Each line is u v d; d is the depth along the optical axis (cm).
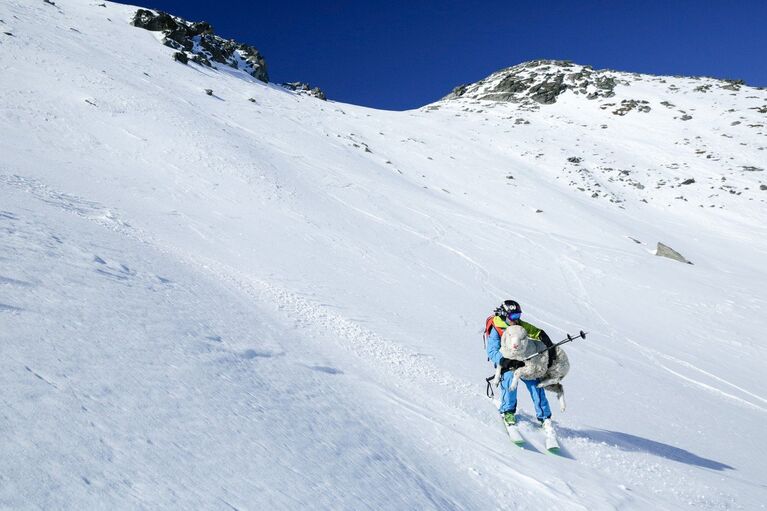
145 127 2312
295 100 5209
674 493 496
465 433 498
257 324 607
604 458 550
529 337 559
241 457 234
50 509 143
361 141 4178
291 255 1403
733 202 4459
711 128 6075
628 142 5875
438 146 4716
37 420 186
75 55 3095
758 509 508
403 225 2355
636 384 1048
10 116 1917
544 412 548
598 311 1839
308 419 344
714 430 852
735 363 1533
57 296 351
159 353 329
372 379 587
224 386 326
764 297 2305
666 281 2362
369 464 313
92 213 1029
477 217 2867
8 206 646
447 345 943
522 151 5231
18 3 4172
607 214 3859
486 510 339
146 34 5088
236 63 6244
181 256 934
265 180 2238
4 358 225
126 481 175
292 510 208
